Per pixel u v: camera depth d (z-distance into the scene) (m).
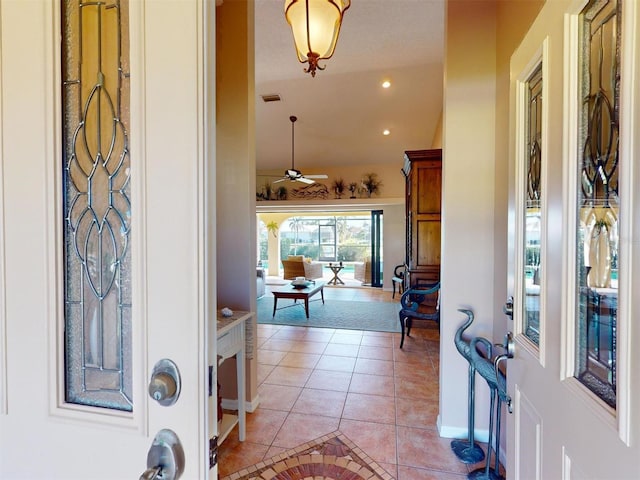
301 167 8.23
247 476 1.85
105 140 0.67
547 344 0.94
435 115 6.10
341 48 4.05
